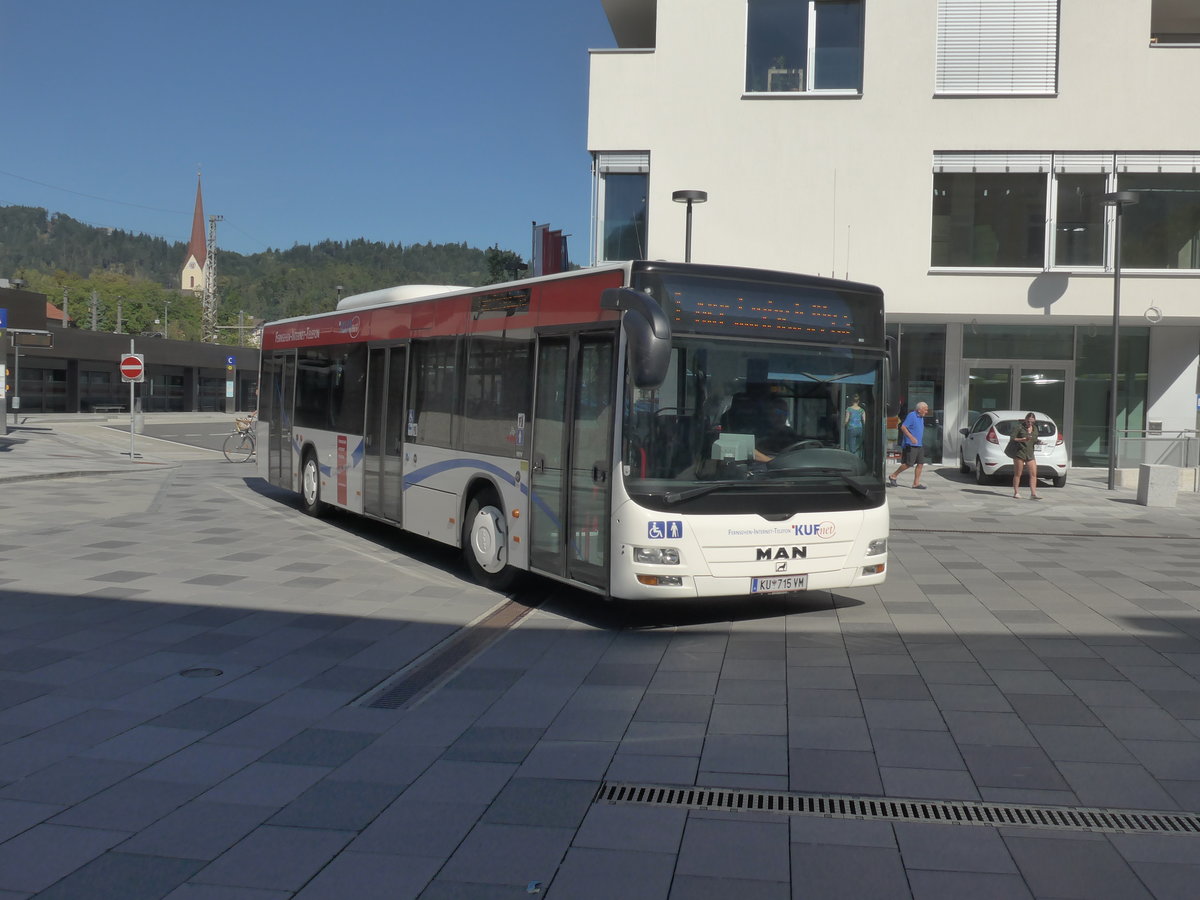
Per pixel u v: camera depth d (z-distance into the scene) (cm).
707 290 828
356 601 960
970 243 2242
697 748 571
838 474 862
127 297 14725
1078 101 2200
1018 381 2455
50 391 5756
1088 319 2278
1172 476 1834
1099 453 2447
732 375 832
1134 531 1529
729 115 2252
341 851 437
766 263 2255
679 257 2266
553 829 462
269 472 1750
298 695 668
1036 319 2302
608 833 458
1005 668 734
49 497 1778
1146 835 457
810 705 650
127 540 1297
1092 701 654
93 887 401
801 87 2252
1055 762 548
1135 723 611
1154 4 2447
